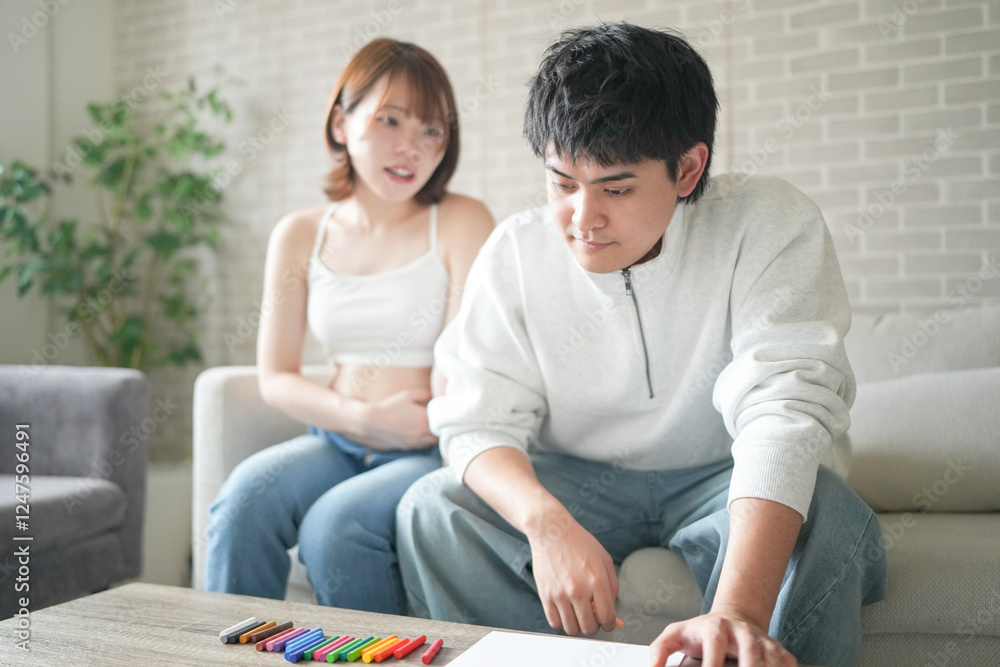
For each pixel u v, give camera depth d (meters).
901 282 2.41
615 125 0.94
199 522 1.77
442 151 1.64
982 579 1.11
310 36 3.30
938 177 2.37
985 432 1.52
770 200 1.14
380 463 1.58
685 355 1.18
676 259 1.15
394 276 1.65
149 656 0.83
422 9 3.09
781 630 0.98
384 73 1.57
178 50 3.56
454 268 1.65
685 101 1.01
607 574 0.96
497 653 0.80
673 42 1.03
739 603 0.80
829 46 2.50
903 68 2.41
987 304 2.31
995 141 2.31
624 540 1.29
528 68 2.90
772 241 1.11
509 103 2.94
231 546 1.42
